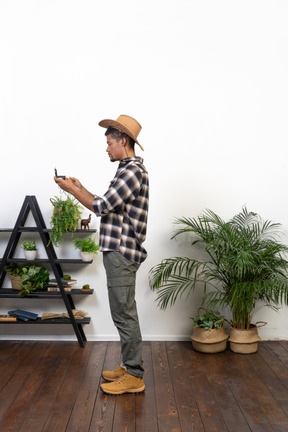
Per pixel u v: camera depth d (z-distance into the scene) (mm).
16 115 3832
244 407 2686
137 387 2867
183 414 2598
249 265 3395
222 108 3873
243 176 3902
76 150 3854
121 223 2777
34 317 3768
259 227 3936
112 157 2910
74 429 2428
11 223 3889
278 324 3984
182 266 3932
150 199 3891
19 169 3859
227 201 3912
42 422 2494
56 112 3844
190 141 3877
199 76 3857
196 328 3674
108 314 3936
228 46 3859
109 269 2807
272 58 3865
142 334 3959
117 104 3848
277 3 3852
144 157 3873
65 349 3682
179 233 3684
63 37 3820
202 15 3848
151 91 3848
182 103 3859
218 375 3158
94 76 3830
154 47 3836
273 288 3318
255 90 3875
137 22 3830
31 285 3730
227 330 3959
